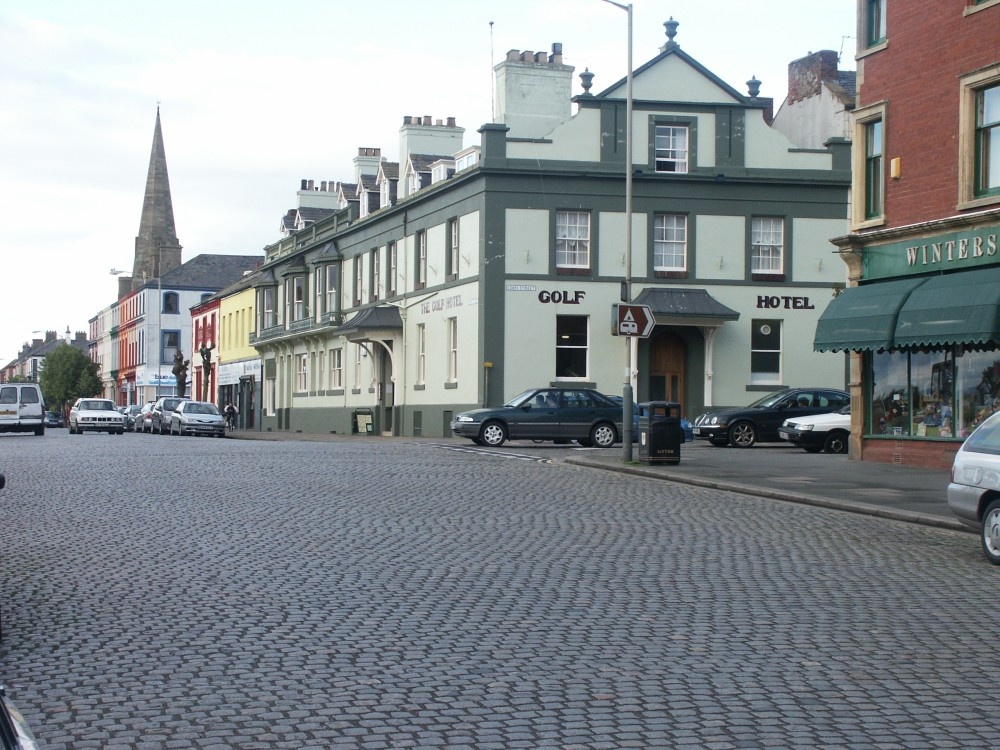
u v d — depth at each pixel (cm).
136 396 11356
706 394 4322
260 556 1246
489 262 4222
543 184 4247
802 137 5022
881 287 2566
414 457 2842
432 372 4716
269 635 866
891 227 2597
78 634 870
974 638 872
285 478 2194
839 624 917
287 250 6856
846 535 1453
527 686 723
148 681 734
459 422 3444
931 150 2494
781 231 4406
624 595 1030
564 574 1140
